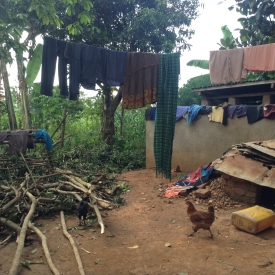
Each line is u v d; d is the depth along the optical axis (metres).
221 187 7.26
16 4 7.64
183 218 5.96
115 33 12.03
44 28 9.28
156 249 4.56
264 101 10.37
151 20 11.09
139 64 6.38
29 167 8.34
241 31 7.85
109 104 13.46
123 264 4.09
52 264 3.94
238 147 7.23
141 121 16.19
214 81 6.41
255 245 4.66
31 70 6.13
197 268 3.95
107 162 11.63
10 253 4.36
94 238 4.98
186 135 10.55
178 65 6.53
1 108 13.04
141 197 7.57
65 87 5.76
